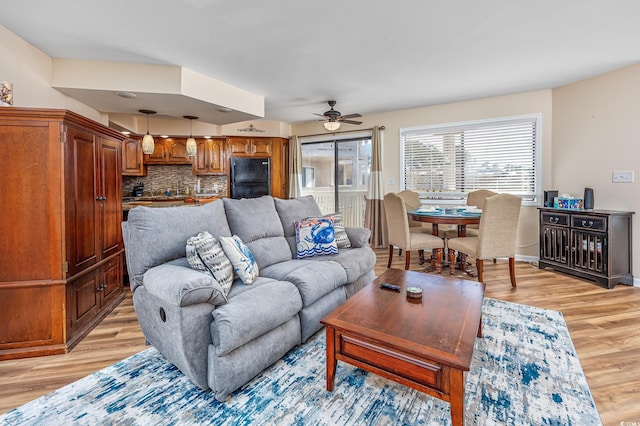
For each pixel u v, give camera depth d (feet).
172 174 21.44
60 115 7.09
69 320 7.38
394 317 5.53
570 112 13.62
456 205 16.97
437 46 9.88
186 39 9.28
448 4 7.58
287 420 4.96
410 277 7.89
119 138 10.28
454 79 12.99
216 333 5.41
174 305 5.36
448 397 4.38
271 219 9.73
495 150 15.90
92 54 10.23
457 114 16.65
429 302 6.21
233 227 8.74
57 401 5.44
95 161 8.73
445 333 4.94
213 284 5.64
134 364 6.61
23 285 6.98
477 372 6.14
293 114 19.29
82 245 7.98
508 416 4.97
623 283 11.48
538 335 7.63
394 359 4.82
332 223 10.55
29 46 9.43
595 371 6.16
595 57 10.79
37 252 7.11
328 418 4.99
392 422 4.90
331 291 8.29
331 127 16.16
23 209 7.02
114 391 5.71
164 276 5.86
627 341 7.32
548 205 13.75
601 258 11.37
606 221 11.15
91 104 12.66
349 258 9.45
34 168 7.06
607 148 12.31
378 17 8.15
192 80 11.75
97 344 7.52
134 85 11.00
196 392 5.65
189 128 20.49
